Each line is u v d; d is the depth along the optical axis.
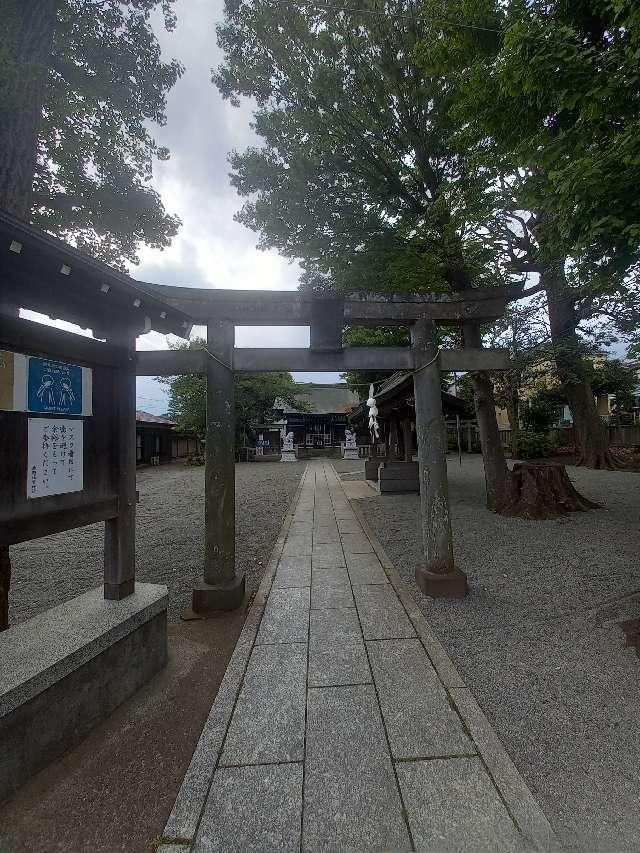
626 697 2.42
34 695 1.88
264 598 4.04
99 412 2.68
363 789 1.82
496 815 1.69
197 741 2.15
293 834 1.62
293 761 1.99
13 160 3.25
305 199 7.20
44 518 2.23
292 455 25.81
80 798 1.80
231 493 3.96
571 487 7.88
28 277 2.22
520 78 2.88
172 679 2.73
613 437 20.98
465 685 2.58
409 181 7.18
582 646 3.01
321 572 4.82
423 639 3.17
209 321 4.00
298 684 2.62
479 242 6.27
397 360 4.24
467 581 4.19
